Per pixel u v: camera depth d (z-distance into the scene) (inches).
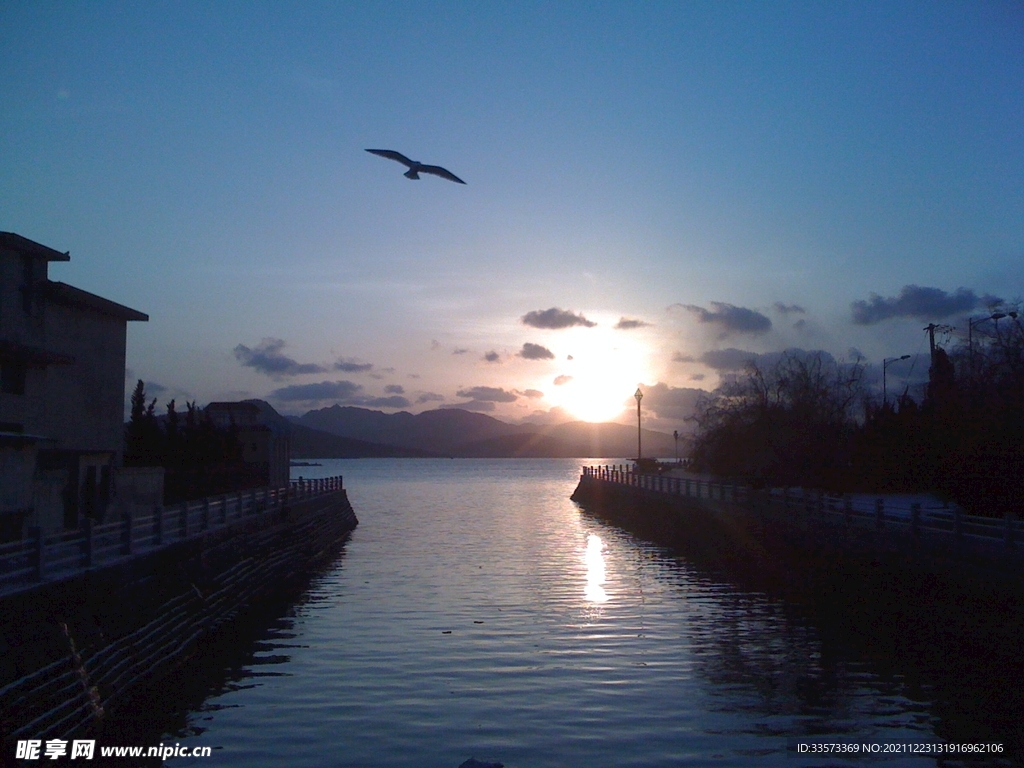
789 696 716.0
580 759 584.7
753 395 2158.0
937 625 844.6
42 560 605.0
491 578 1386.6
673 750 601.3
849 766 572.1
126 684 676.1
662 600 1168.2
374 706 695.7
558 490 4921.3
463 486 5556.1
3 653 513.0
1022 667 716.0
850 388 2266.2
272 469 2182.6
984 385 1376.7
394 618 1051.3
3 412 1111.6
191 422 1994.3
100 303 1333.7
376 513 3031.5
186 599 869.8
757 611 1084.5
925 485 1684.3
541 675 783.7
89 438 1354.6
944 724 645.9
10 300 1141.1
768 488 1843.0
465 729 642.2
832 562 1114.7
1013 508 1237.7
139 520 822.5
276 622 1037.8
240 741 618.2
